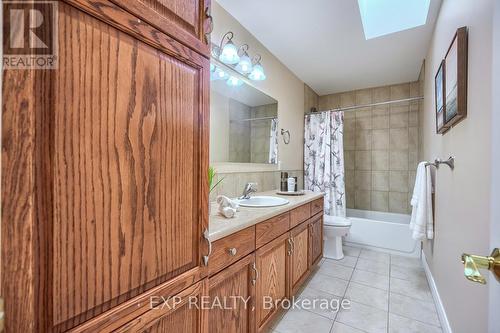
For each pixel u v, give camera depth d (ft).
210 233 3.16
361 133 11.61
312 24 6.42
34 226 1.32
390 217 10.84
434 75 6.50
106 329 1.68
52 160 1.38
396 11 6.63
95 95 1.57
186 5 2.33
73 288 1.49
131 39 1.80
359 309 5.70
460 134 4.11
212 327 3.21
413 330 4.99
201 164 2.50
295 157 10.02
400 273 7.54
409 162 10.53
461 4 4.10
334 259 8.64
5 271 1.30
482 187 3.14
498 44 1.78
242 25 6.48
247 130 7.06
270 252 4.71
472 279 1.77
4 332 1.30
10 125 1.28
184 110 2.29
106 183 1.66
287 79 9.23
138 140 1.86
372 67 9.16
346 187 11.94
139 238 1.90
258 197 6.54
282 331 4.96
